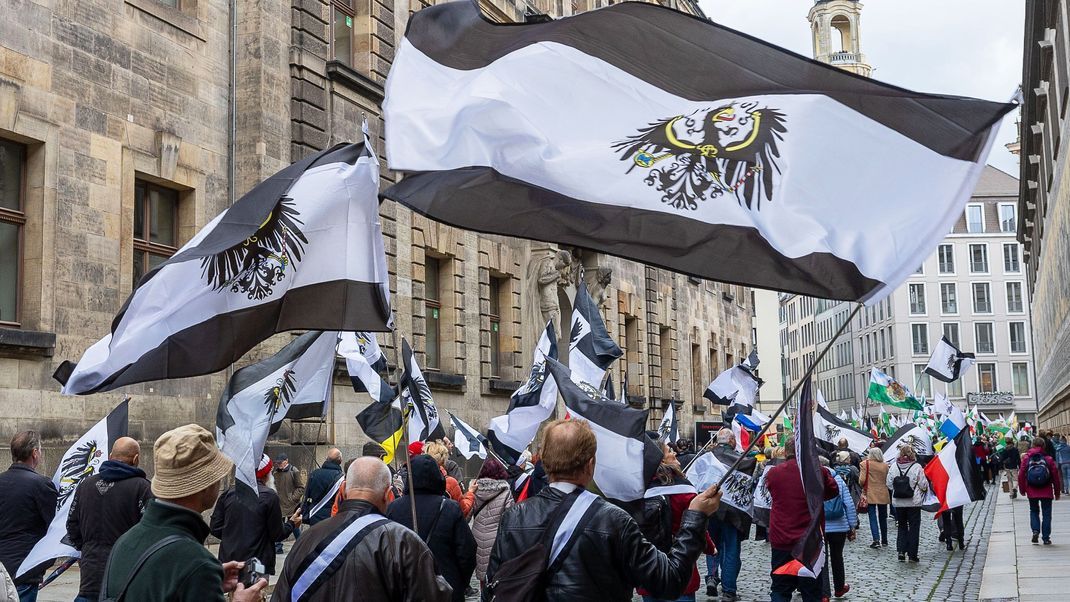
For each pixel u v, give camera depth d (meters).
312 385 8.45
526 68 5.07
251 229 6.12
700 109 4.91
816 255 4.50
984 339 101.00
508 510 4.82
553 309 32.09
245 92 19.31
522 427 12.18
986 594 13.02
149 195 17.48
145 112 17.09
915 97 4.73
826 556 12.42
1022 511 27.31
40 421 14.62
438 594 4.39
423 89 5.11
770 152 4.73
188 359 6.27
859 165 4.66
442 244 26.06
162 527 3.89
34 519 8.17
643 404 40.66
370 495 4.58
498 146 4.91
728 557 13.20
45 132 15.11
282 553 16.25
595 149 4.86
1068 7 27.67
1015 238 101.38
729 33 5.06
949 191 4.54
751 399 21.23
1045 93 39.69
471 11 5.43
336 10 22.77
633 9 5.18
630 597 4.71
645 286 42.16
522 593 4.52
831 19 114.50
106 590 3.81
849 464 20.53
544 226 4.73
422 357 24.48
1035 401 100.00
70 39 15.66
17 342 14.12
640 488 7.52
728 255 4.57
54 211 15.17
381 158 23.06
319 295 6.42
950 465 17.19
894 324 101.88
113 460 7.93
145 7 17.20
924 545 20.45
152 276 6.23
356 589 4.30
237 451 7.65
